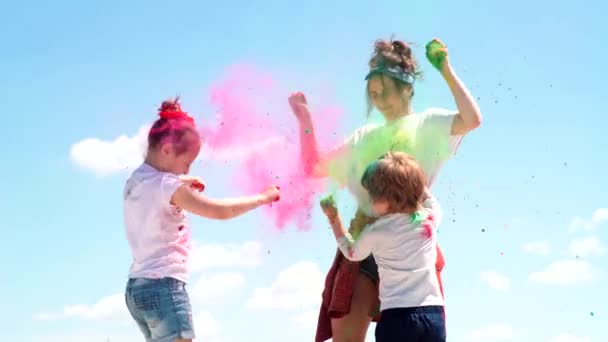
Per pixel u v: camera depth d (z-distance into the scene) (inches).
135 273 151.9
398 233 149.9
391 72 160.2
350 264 159.8
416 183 151.0
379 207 152.7
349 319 161.2
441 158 159.6
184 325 149.9
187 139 158.4
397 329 146.3
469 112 154.7
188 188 153.5
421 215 152.2
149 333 152.8
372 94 163.6
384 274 150.8
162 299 149.4
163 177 153.9
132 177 156.6
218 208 153.6
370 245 151.9
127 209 155.4
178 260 153.0
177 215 154.7
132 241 154.1
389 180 150.2
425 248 150.4
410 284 148.3
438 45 157.1
